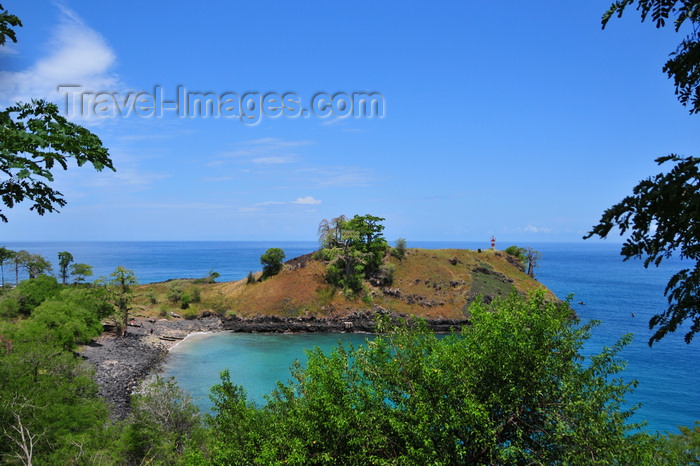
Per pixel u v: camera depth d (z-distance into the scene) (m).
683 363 70.38
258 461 15.26
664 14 4.99
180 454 30.03
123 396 50.00
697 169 4.48
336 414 15.45
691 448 19.81
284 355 72.69
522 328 14.46
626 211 4.91
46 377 37.56
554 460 13.37
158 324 90.25
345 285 102.88
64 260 120.56
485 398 14.41
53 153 7.14
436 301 102.19
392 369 16.22
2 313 71.25
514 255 133.50
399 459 13.91
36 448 27.89
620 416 13.56
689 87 5.41
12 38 7.13
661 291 177.38
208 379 59.09
